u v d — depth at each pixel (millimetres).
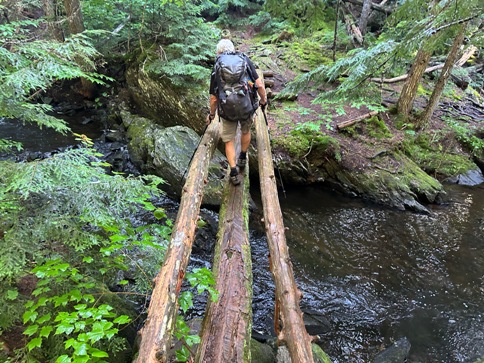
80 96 10297
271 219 2951
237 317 2365
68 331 1606
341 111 7047
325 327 3629
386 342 3488
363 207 6121
